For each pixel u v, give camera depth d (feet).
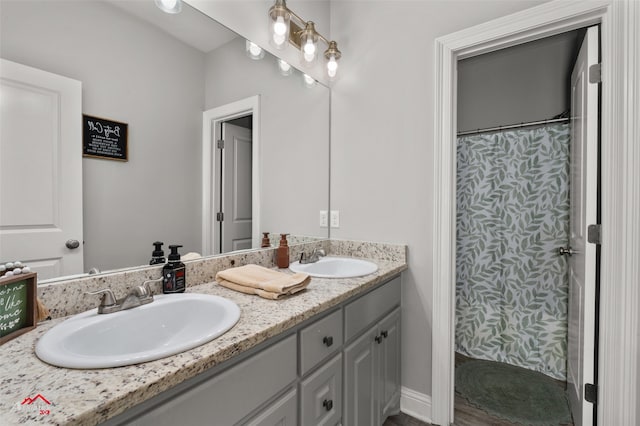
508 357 7.22
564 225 6.63
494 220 7.37
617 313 4.01
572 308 5.77
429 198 5.34
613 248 4.02
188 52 4.07
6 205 2.66
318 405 3.38
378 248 5.80
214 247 4.44
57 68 2.95
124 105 3.45
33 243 2.81
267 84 5.21
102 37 3.27
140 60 3.59
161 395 1.97
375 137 5.93
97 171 3.25
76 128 3.09
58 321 2.74
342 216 6.38
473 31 4.88
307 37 5.31
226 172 4.61
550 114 6.91
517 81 7.28
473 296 7.63
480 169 7.51
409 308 5.57
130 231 3.52
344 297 3.67
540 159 6.88
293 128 5.70
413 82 5.51
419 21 5.46
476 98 7.76
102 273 3.26
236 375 2.44
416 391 5.51
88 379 1.82
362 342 4.29
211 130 4.38
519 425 5.17
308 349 3.23
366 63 6.06
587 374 4.43
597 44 4.28
